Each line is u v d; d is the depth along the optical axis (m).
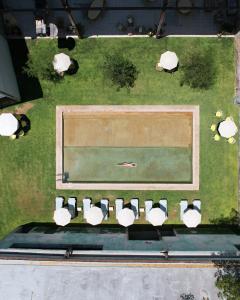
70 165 21.52
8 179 21.45
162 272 17.17
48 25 20.70
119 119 21.33
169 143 21.30
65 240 19.31
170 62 19.62
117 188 21.20
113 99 21.02
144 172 21.39
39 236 19.88
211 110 20.92
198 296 17.06
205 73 20.34
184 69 20.59
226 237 19.78
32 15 20.88
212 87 20.84
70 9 18.83
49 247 18.47
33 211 21.50
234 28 20.52
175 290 17.12
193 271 17.14
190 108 20.88
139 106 20.94
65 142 21.45
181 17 20.73
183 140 21.27
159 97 20.92
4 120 20.14
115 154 21.42
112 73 20.47
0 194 21.52
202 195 21.17
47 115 21.19
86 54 20.95
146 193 21.25
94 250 17.83
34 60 20.89
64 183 21.31
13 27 20.70
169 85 20.89
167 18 20.73
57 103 21.12
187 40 20.83
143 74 20.89
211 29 20.75
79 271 17.28
